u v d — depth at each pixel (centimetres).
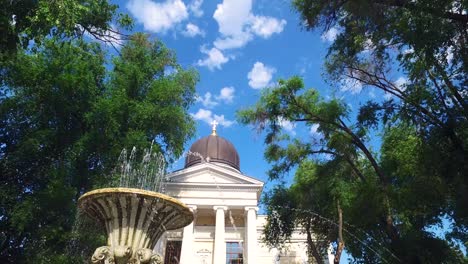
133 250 852
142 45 2127
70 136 1808
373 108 1402
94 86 1864
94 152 1767
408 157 1546
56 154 1764
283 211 2409
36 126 1784
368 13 1134
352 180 1903
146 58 2119
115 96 1873
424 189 1424
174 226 959
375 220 1670
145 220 881
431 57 1042
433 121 1210
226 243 3303
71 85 1741
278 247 2650
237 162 4006
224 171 3381
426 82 1230
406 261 1564
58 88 1750
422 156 1259
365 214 1589
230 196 3281
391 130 1750
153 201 879
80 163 1772
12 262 1672
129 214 873
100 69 1967
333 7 1219
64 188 1574
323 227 2273
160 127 1989
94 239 1584
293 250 3419
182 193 3259
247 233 3162
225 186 3312
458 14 1015
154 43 2214
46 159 1756
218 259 3031
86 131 1833
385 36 1140
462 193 1277
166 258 3148
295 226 2475
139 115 1894
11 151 1764
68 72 1789
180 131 2066
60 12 930
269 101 1831
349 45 1323
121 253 835
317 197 2106
